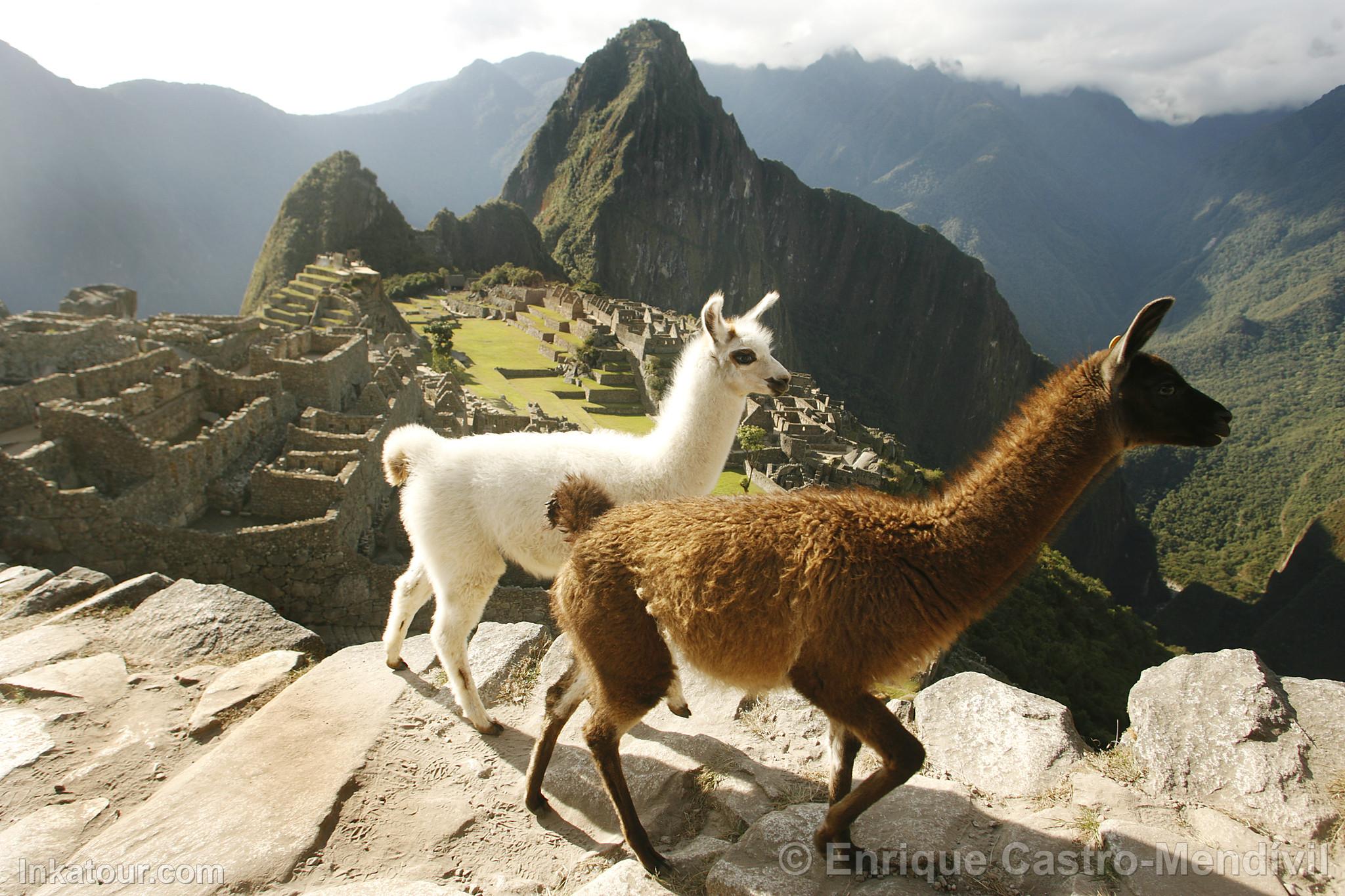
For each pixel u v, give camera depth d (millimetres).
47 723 4625
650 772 4262
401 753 4395
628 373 66938
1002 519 3180
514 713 4910
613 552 3486
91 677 5102
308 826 3770
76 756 4402
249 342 40094
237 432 24016
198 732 4621
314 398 29484
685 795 4156
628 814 3537
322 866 3605
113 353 29781
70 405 20719
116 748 4473
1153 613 118812
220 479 22359
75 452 19266
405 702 4883
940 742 4371
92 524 17516
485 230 183750
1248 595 119500
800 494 3488
